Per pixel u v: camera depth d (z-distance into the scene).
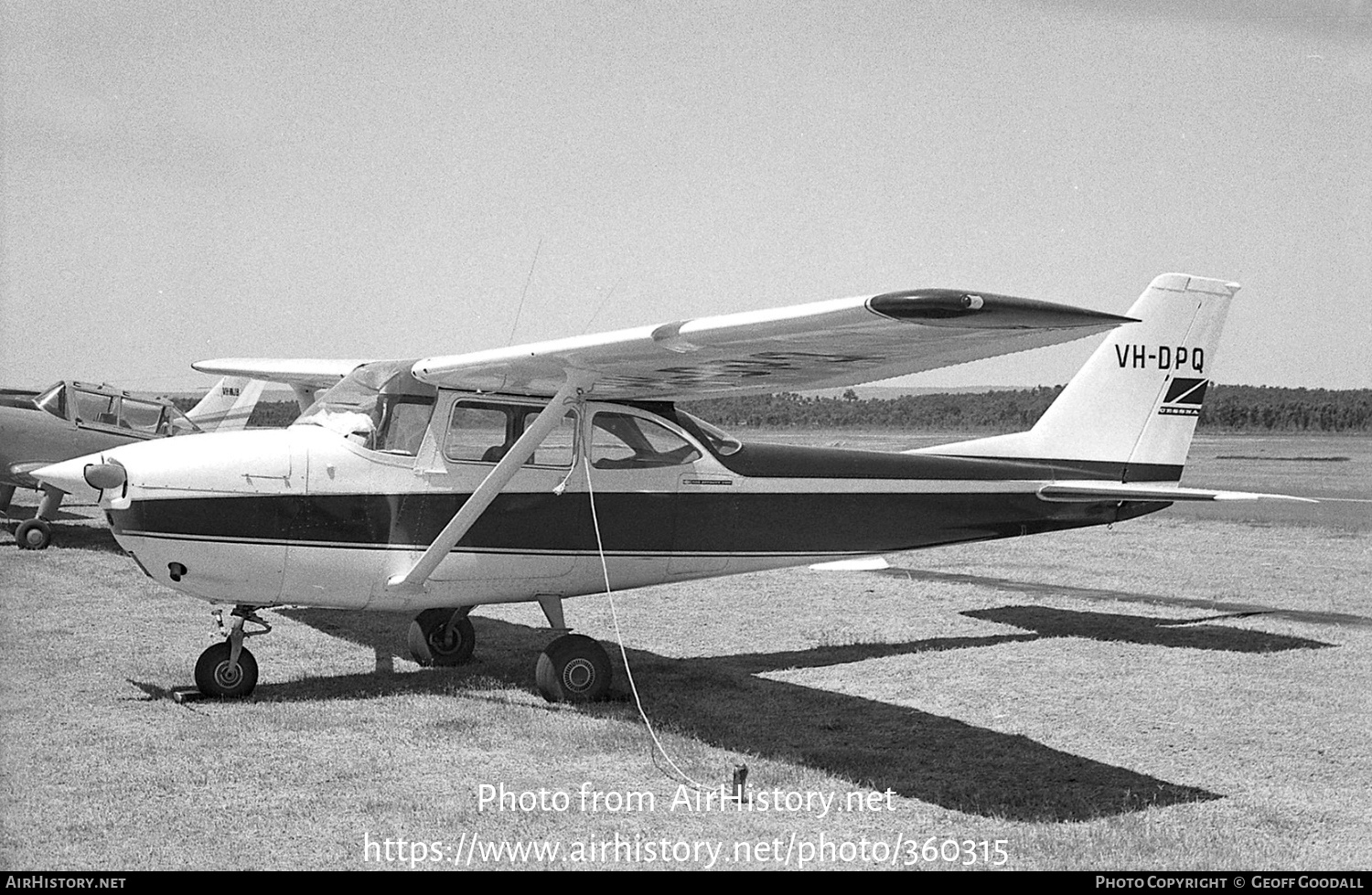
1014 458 8.34
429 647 7.21
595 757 5.38
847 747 5.60
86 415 12.91
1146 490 8.02
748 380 6.24
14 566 11.19
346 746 5.43
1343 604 10.22
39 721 5.77
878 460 7.63
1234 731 6.00
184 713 5.95
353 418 6.28
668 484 6.90
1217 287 8.81
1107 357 8.58
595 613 9.55
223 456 5.91
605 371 5.98
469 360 5.95
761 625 8.99
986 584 11.41
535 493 6.54
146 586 10.05
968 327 4.28
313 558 6.07
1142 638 8.52
